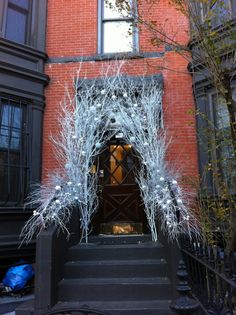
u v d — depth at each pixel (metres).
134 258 5.63
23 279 5.97
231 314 2.74
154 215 6.39
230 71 3.55
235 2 6.27
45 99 7.52
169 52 7.52
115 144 7.65
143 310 4.54
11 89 6.97
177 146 7.02
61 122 7.17
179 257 4.71
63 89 7.55
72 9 8.02
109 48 7.92
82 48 7.79
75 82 7.43
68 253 5.70
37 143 7.16
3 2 7.33
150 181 6.47
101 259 5.66
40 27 7.76
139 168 7.40
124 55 7.54
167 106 7.25
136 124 6.82
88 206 6.80
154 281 5.02
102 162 7.58
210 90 6.80
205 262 3.46
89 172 7.06
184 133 7.08
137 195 7.42
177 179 6.32
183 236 4.80
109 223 7.37
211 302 3.35
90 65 7.64
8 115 6.93
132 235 6.67
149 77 7.28
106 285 4.97
